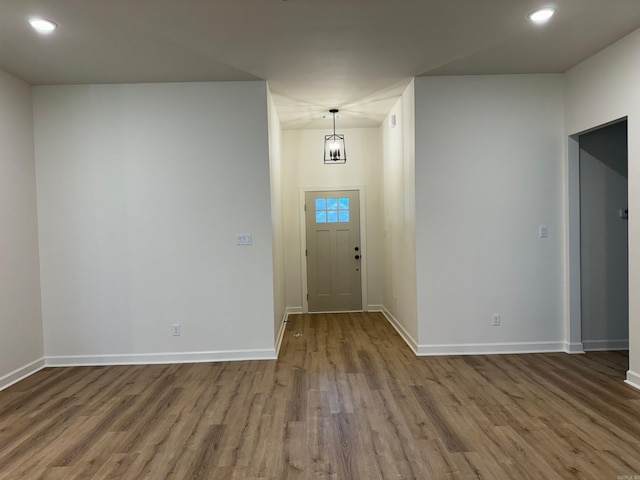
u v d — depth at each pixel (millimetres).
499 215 4188
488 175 4172
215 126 4141
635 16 2957
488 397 3143
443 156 4160
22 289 3846
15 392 3453
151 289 4164
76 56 3416
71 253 4129
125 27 2938
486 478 2141
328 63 3703
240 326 4207
